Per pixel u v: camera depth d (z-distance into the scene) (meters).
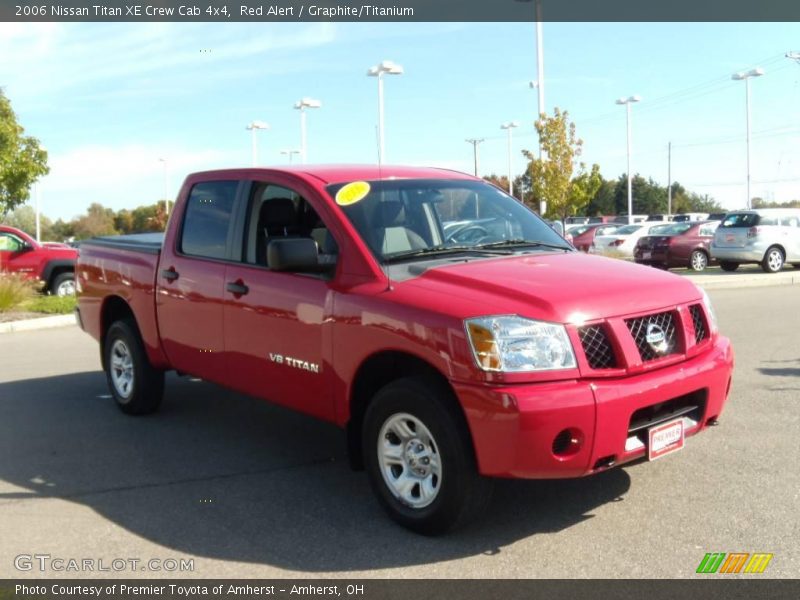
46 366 9.84
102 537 4.46
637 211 98.31
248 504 4.90
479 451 3.95
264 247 5.43
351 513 4.72
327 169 5.46
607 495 4.82
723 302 14.54
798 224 21.48
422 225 5.10
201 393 7.93
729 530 4.27
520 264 4.71
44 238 81.69
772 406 6.74
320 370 4.82
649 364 4.20
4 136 21.97
